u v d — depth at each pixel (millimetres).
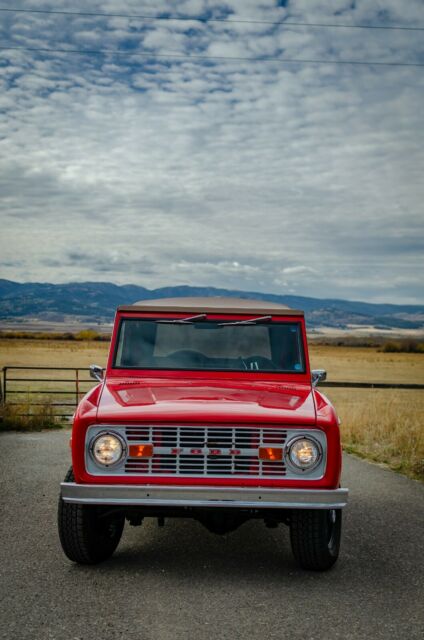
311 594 4785
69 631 4078
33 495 7949
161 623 4219
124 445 4977
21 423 14992
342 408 16922
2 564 5371
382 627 4199
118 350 6336
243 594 4773
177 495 4836
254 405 5301
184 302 6688
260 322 6406
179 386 5969
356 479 9375
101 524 5559
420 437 12258
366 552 5863
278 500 4832
